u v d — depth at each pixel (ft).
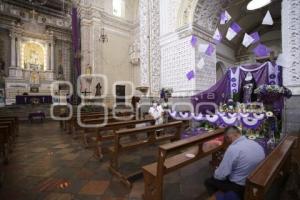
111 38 56.24
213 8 29.50
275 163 7.30
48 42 63.36
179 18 29.04
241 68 24.85
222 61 43.24
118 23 57.67
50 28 63.57
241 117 17.63
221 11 30.89
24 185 10.62
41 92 59.26
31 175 11.95
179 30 28.96
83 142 20.08
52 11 64.18
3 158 14.76
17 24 58.23
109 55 55.62
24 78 58.23
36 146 19.11
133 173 11.40
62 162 14.28
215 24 31.24
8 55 57.93
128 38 59.98
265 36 45.65
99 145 15.12
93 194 9.61
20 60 58.59
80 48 52.85
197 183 10.69
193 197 9.27
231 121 18.39
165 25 31.50
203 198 9.15
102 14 54.19
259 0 24.82
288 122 17.07
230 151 7.39
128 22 59.57
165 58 31.27
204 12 28.66
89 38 53.57
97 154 15.03
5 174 12.12
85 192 9.82
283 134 17.28
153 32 32.71
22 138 23.18
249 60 46.91
